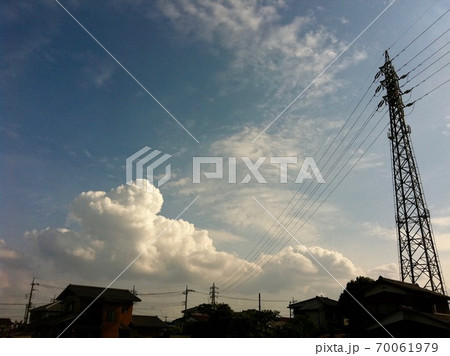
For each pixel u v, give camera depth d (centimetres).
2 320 6028
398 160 2978
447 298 2286
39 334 3159
